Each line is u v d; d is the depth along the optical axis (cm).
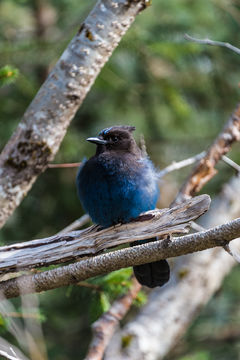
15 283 819
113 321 977
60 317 1432
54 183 1551
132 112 1591
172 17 1526
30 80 1517
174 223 805
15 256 839
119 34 974
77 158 1512
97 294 963
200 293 1254
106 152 1047
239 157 1580
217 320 1507
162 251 749
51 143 970
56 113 963
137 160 1025
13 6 1644
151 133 1623
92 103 1593
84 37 961
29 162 962
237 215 1318
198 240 728
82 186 1023
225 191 1340
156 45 1473
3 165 960
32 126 959
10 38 1583
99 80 1498
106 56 976
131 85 1559
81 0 1574
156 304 1230
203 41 934
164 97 1582
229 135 1023
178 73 1609
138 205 1007
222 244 723
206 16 1576
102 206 1015
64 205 1541
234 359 1456
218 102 1653
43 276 809
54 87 960
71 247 841
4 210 970
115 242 833
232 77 1614
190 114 1611
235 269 1555
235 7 1589
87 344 1428
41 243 848
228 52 1593
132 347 1164
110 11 960
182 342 1460
